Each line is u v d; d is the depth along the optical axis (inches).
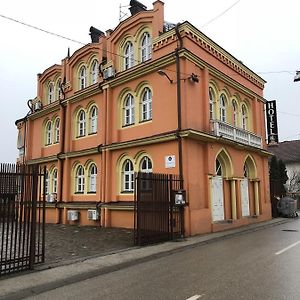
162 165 621.0
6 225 317.1
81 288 280.2
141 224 480.7
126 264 363.3
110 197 728.3
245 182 799.1
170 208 532.4
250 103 861.8
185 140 590.9
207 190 623.5
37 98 1050.7
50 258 388.8
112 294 256.1
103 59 812.6
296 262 337.1
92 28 949.8
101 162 759.1
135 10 816.9
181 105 605.6
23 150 1079.6
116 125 743.7
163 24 688.4
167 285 271.4
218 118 714.8
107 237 562.6
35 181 343.9
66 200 850.8
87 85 870.4
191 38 639.1
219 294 241.0
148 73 679.1
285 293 237.3
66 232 643.5
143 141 650.2
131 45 756.6
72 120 888.9
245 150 780.6
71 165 867.4
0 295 257.8
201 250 438.6
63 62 947.3
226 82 748.0
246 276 287.3
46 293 270.2
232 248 440.8
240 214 724.7
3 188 317.4
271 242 478.9
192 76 614.5
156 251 425.4
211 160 642.8
